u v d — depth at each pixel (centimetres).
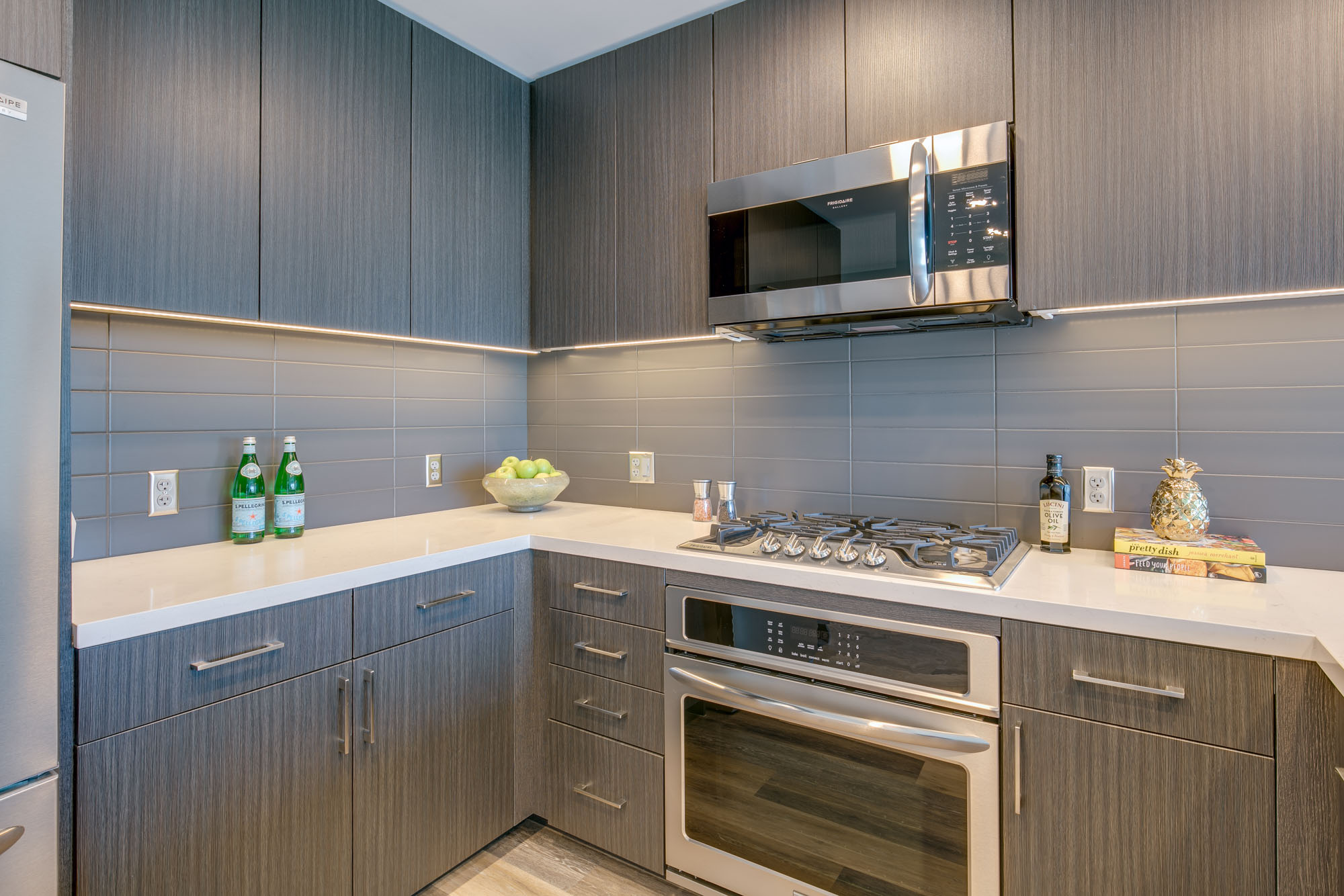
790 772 138
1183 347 143
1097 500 151
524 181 221
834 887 133
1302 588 118
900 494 176
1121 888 107
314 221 164
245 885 120
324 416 185
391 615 144
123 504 148
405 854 148
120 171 131
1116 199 129
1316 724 93
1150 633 103
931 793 123
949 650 120
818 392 188
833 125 161
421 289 188
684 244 185
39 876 93
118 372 147
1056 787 112
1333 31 114
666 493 215
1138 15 128
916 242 140
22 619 91
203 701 114
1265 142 118
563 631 172
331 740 133
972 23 144
